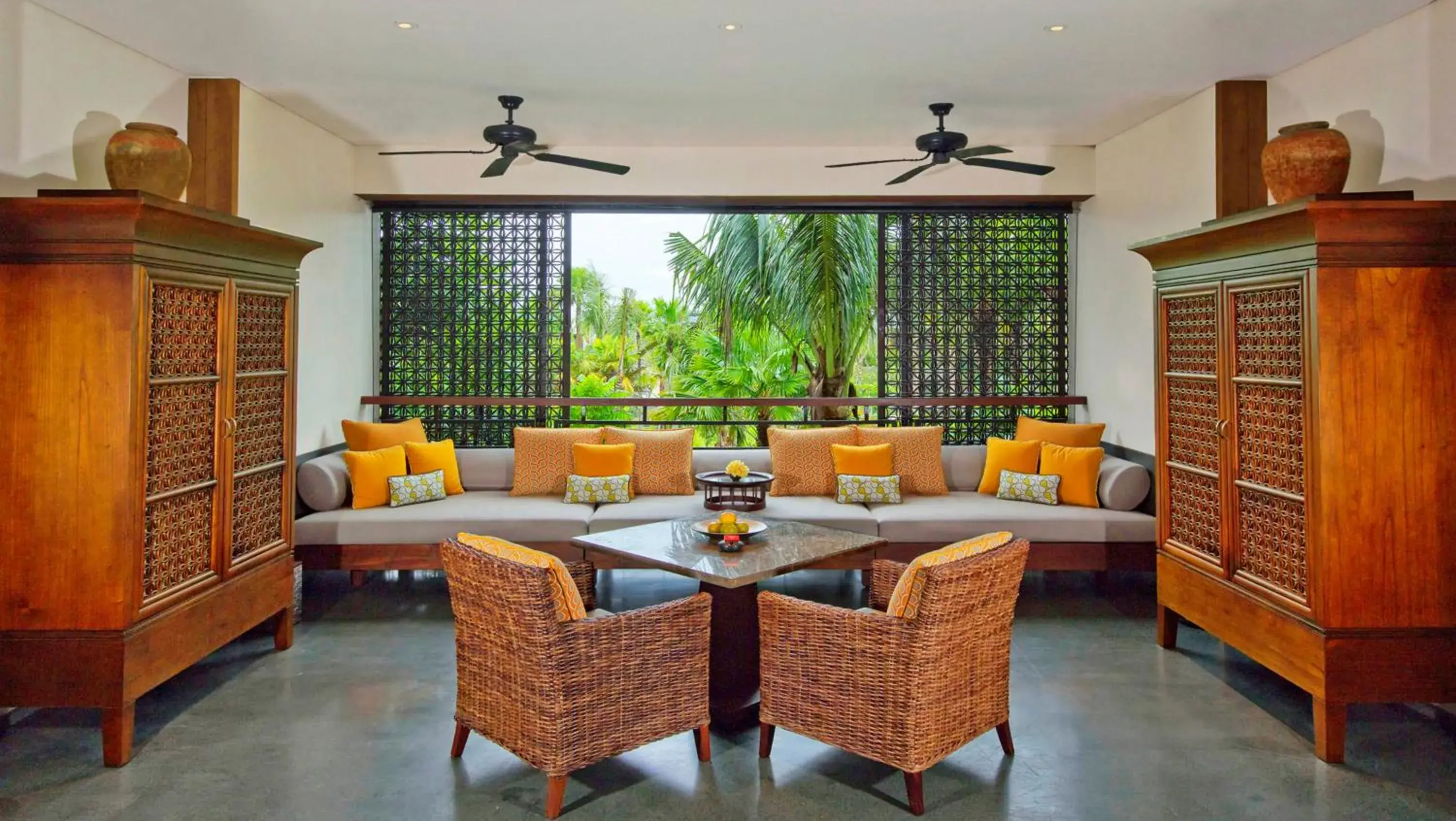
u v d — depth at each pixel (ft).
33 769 9.44
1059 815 8.49
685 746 10.04
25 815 8.45
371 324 20.40
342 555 15.79
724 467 19.21
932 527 16.15
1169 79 14.67
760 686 10.44
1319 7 11.41
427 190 19.38
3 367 9.58
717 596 10.99
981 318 20.85
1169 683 12.05
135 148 10.34
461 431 20.84
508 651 8.71
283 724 10.59
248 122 14.94
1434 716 10.91
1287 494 10.44
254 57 13.41
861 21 12.07
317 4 11.37
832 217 23.54
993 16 11.86
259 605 12.57
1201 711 11.07
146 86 13.35
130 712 9.71
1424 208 9.34
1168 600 13.46
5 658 9.56
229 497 11.75
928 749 8.51
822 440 18.65
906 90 15.26
